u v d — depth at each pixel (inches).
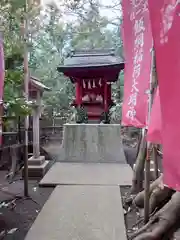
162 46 75.8
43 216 166.1
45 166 285.3
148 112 130.3
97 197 201.3
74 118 438.6
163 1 77.3
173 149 70.3
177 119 70.2
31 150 322.0
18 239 141.6
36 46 555.2
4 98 162.7
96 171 283.0
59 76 613.6
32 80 270.2
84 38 552.7
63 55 597.3
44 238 138.0
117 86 577.3
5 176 260.5
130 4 150.7
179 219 108.5
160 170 241.3
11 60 200.7
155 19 78.9
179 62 71.3
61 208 179.2
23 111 166.1
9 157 282.7
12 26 201.3
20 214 176.4
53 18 481.7
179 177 68.7
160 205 141.4
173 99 71.5
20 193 217.9
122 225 154.2
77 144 341.7
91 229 148.8
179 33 72.0
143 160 199.8
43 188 233.6
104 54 418.0
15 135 273.1
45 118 522.3
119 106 526.6
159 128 93.2
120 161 333.4
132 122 140.5
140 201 167.9
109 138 342.6
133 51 148.0
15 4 189.6
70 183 237.1
